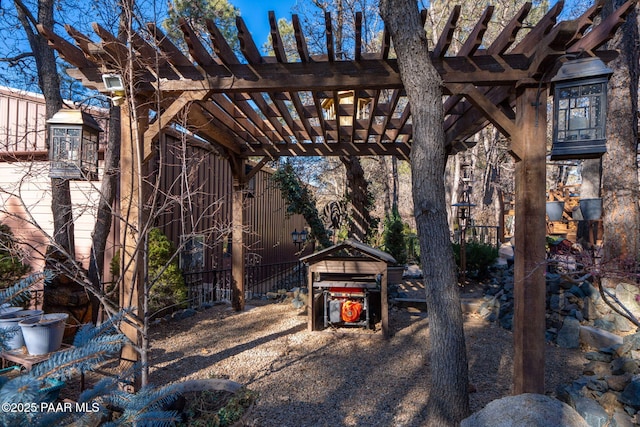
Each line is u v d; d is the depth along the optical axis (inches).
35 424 42.2
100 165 246.7
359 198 291.1
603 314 175.2
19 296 52.9
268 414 112.0
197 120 164.2
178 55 121.8
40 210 264.1
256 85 121.3
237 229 234.2
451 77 115.1
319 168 407.8
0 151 248.5
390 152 224.2
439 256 100.6
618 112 207.6
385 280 185.8
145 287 99.2
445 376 98.3
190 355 160.2
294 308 246.4
